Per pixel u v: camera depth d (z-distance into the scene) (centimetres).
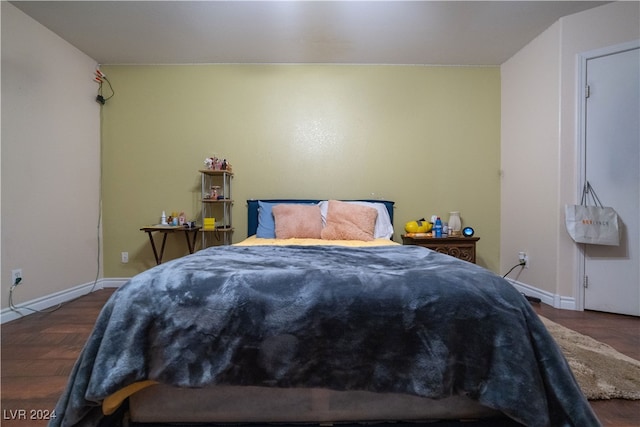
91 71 289
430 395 87
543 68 253
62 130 257
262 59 296
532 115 266
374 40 262
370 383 90
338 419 99
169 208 304
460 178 307
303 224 252
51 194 246
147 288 95
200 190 304
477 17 232
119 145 302
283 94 304
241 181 305
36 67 234
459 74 307
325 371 90
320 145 305
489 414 98
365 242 232
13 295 217
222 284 95
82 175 278
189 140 304
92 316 221
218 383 89
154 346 90
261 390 98
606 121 224
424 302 91
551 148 246
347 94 305
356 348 90
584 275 232
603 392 125
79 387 86
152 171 303
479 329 89
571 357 153
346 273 102
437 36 257
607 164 224
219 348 90
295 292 93
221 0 213
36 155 234
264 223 270
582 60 229
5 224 212
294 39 261
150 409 99
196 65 303
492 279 100
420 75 305
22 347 171
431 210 307
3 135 210
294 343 90
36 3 214
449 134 307
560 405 84
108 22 236
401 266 120
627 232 220
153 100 302
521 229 279
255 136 305
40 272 237
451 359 88
